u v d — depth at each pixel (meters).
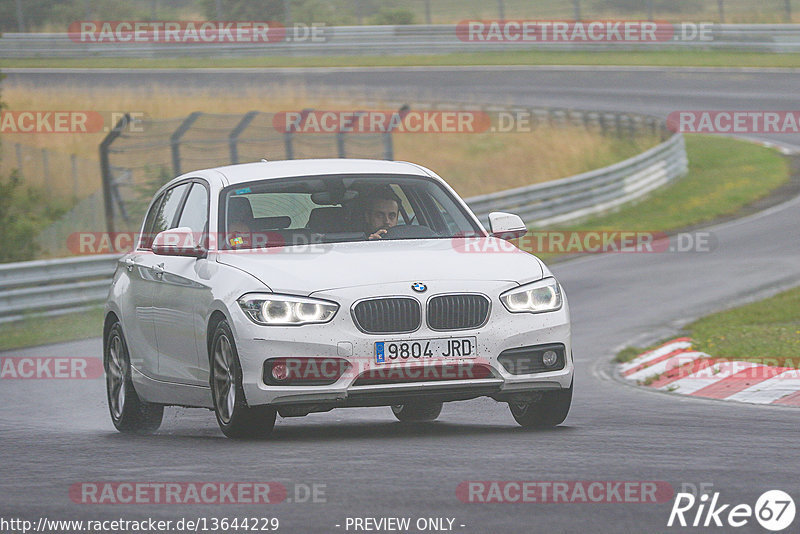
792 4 176.38
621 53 161.88
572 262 73.06
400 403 24.80
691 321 50.16
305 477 19.73
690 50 160.38
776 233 76.75
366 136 110.44
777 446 22.77
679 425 26.62
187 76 152.75
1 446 25.89
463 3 192.12
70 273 63.84
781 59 153.00
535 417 26.44
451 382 24.39
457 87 143.38
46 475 21.19
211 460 21.97
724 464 20.53
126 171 101.88
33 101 130.88
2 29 176.00
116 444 25.59
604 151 114.75
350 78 149.62
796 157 112.25
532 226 84.31
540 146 115.25
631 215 90.06
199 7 181.62
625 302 56.78
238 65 161.75
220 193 28.30
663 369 39.09
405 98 133.50
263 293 24.58
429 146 116.00
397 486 18.73
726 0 183.12
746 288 58.22
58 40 169.25
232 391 25.05
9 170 107.44
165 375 28.52
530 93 139.75
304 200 28.17
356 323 24.19
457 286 24.72
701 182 103.06
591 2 188.38
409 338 24.20
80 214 96.44
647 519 16.27
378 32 166.50
